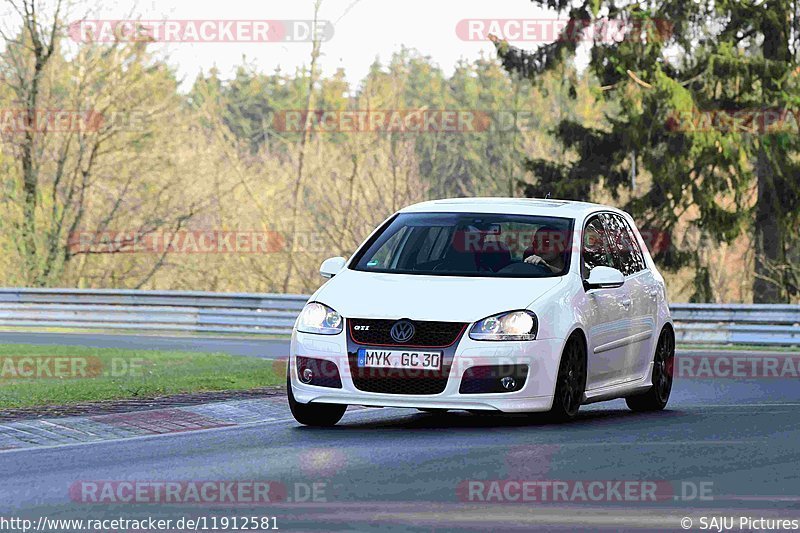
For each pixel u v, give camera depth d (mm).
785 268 110688
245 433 33312
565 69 116750
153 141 135250
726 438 32312
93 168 136000
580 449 29969
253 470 26906
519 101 177375
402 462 27906
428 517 21953
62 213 135625
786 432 33750
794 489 24938
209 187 144000
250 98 167250
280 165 164375
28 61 130875
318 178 148000
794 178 108562
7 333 88125
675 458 28750
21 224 134625
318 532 20797
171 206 140875
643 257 41688
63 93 132875
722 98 110312
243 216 147125
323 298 34562
